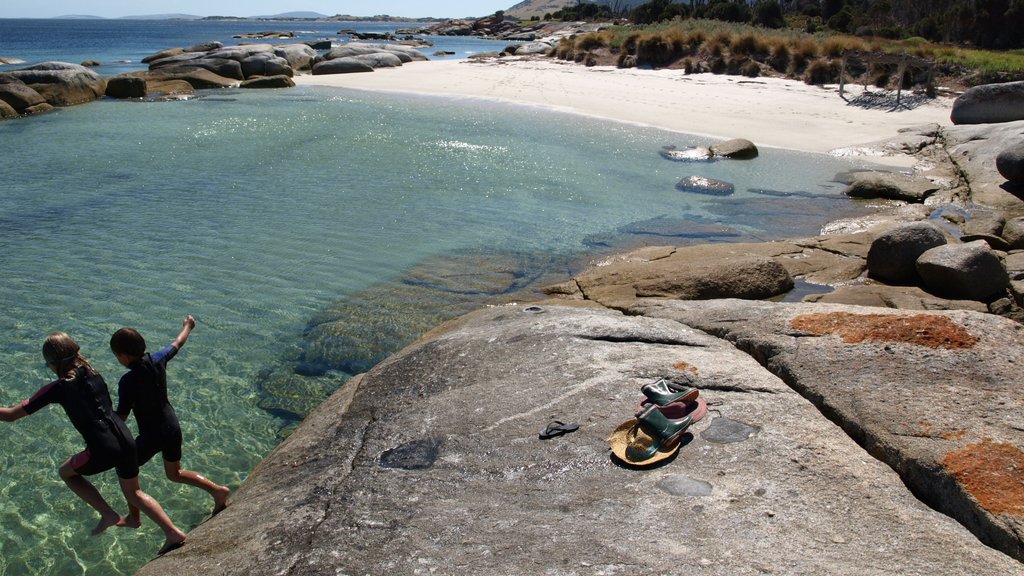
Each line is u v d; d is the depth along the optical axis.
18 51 70.00
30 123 24.48
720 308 7.41
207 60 37.59
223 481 6.39
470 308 10.12
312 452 5.76
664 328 6.89
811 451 4.75
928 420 4.87
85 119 25.36
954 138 19.39
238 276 11.16
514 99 29.17
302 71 42.78
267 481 5.59
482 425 5.50
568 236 13.31
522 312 8.26
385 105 28.59
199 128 23.42
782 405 5.32
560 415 5.45
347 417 6.22
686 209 15.02
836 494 4.33
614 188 16.52
